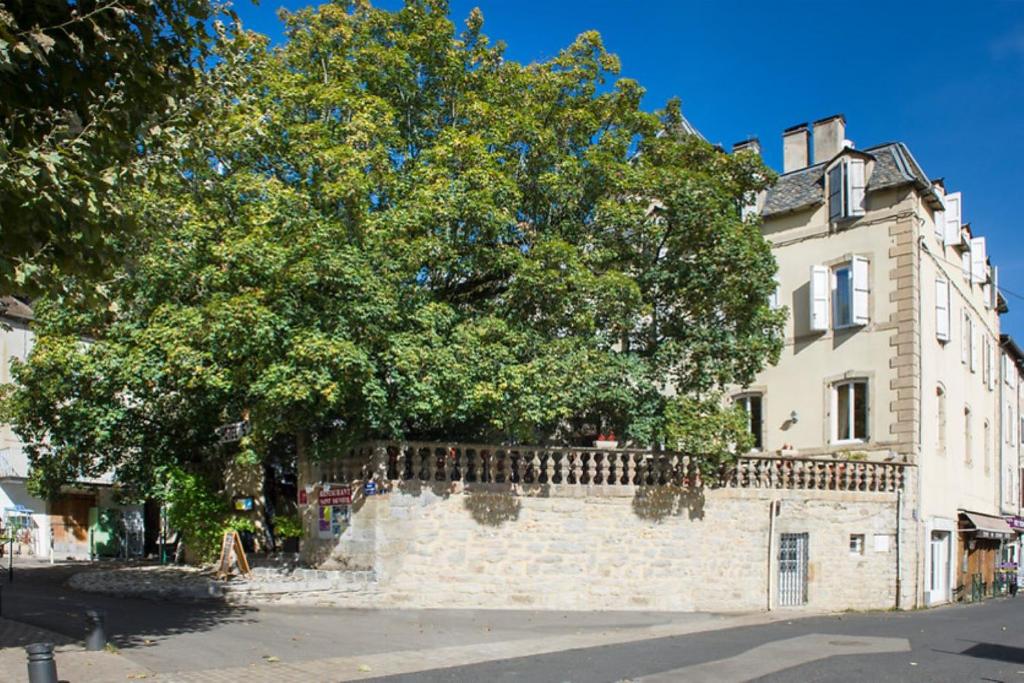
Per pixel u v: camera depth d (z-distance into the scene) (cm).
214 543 2039
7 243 973
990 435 3278
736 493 2080
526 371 1689
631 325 1856
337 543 1862
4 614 1405
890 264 2500
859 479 2288
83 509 3225
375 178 1708
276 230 1593
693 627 1720
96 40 1009
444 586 1789
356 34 1933
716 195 1884
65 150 972
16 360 2080
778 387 2697
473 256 1777
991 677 1171
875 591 2270
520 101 1931
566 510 1902
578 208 1938
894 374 2452
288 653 1233
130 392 2008
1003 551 3403
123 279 1533
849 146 2808
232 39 1424
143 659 1124
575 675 1130
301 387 1499
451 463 1836
